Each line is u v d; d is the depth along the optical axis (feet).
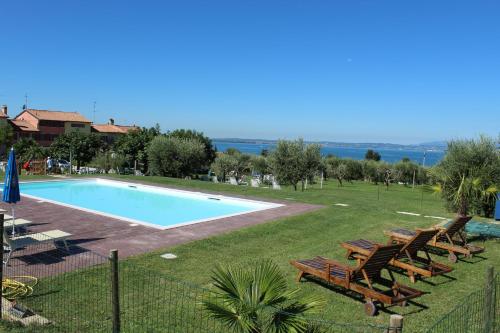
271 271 16.44
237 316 14.98
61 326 18.90
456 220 33.35
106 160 130.41
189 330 18.94
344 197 67.31
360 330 20.20
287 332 14.43
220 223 42.42
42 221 41.06
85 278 24.86
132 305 21.38
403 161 169.68
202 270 27.76
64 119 231.50
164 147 117.39
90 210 47.37
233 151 204.33
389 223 45.32
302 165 94.07
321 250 33.91
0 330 18.06
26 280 24.26
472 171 37.83
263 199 60.90
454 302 23.91
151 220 51.11
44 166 93.40
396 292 23.80
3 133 161.27
